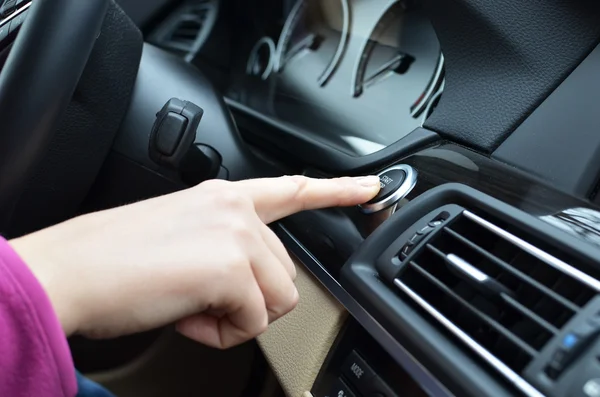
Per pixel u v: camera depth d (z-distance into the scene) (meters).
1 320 0.28
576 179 0.58
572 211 0.50
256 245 0.39
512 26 0.63
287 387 0.56
